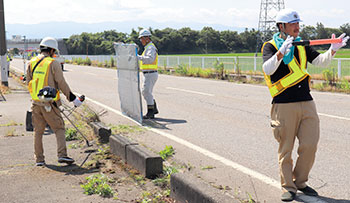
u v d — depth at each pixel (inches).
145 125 318.0
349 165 203.5
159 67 1181.7
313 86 583.2
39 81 205.0
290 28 148.0
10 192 167.8
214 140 264.5
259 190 168.2
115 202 154.6
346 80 558.3
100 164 206.7
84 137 242.4
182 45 5472.4
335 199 156.6
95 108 409.4
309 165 154.7
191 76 887.1
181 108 408.2
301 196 158.2
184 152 233.6
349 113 359.6
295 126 150.8
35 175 191.8
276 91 151.3
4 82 622.5
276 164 207.8
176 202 152.1
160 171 184.7
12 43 4367.6
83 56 2134.6
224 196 131.0
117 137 224.4
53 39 216.7
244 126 310.7
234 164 207.9
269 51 148.1
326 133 278.4
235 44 5610.2
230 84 667.4
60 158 206.2
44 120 208.8
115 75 959.0
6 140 267.7
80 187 173.3
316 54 154.1
